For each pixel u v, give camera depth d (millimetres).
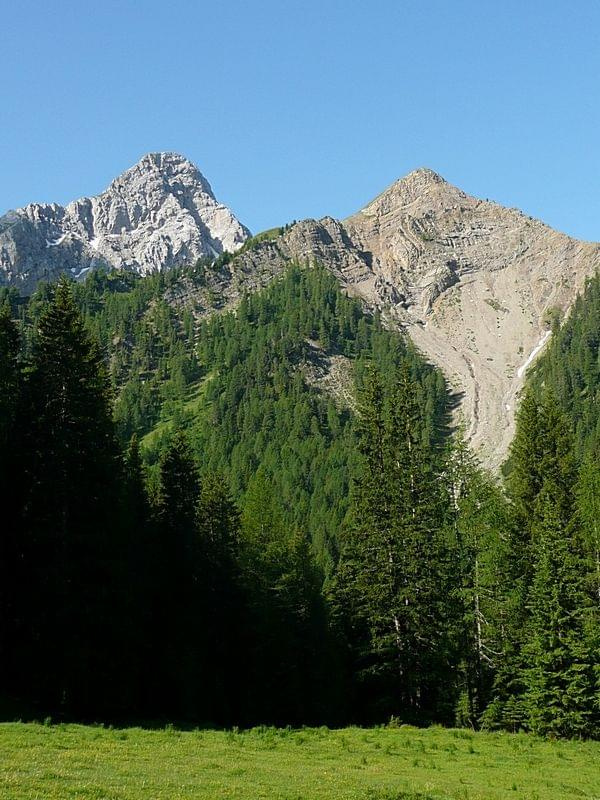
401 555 54688
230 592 59312
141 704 49750
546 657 47094
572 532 52219
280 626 60844
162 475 56812
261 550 67250
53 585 39969
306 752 32375
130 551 48500
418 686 53312
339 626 62656
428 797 22953
